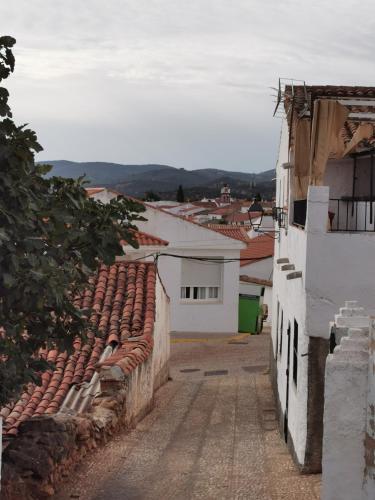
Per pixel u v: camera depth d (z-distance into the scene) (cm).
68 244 891
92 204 915
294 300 1334
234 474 1098
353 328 825
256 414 1697
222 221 8012
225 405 1811
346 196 1809
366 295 1122
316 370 1123
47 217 847
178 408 1745
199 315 3450
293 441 1220
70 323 944
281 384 1566
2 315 829
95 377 1402
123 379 1338
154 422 1534
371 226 1716
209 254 3431
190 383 2211
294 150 1428
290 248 1520
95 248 909
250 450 1293
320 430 1109
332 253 1125
